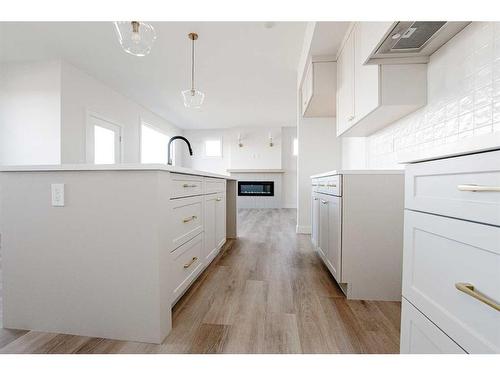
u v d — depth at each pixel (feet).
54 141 11.42
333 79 9.23
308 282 6.44
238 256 8.70
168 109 19.81
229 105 18.69
